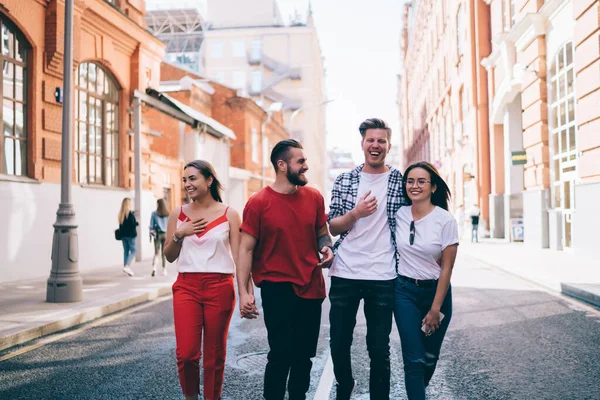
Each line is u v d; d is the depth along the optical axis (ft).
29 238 38.04
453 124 107.34
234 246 12.59
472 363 17.01
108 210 48.75
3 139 36.17
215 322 12.28
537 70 57.31
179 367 11.93
